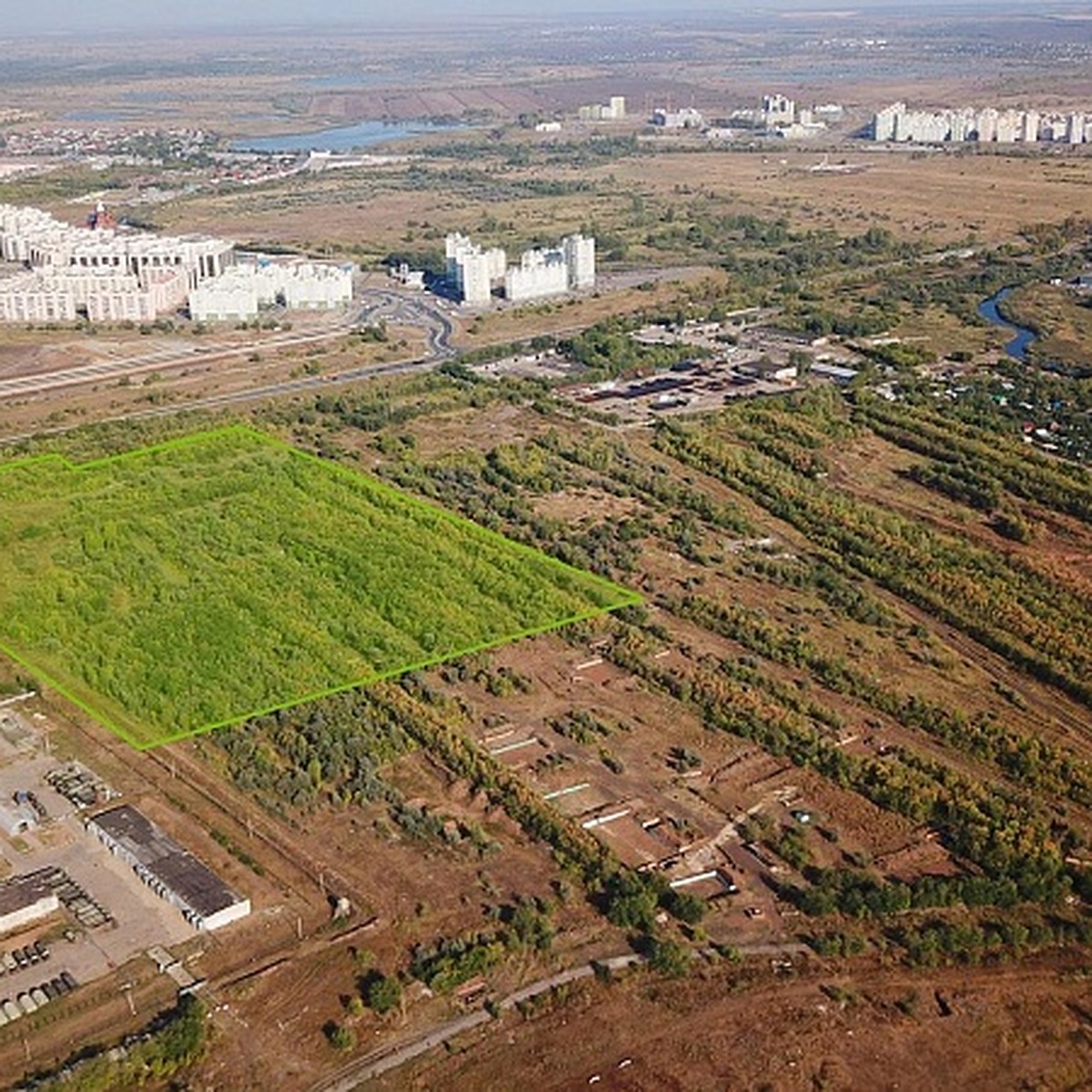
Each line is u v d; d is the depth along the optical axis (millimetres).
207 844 109062
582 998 93062
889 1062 88188
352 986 94312
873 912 101062
